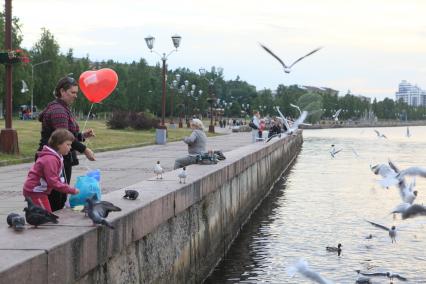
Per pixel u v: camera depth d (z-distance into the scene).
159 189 11.65
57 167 8.02
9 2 25.20
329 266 15.66
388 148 78.38
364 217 23.31
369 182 36.22
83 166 22.59
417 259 16.45
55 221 7.49
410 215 8.16
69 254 6.72
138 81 143.00
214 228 16.42
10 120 24.98
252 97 172.62
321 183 36.53
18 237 6.84
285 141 47.81
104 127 63.56
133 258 9.22
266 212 26.12
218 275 15.23
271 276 14.82
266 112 149.25
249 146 33.12
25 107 96.62
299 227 21.56
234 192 20.61
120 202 9.73
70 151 9.06
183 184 12.62
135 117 60.88
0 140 24.66
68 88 9.14
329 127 154.50
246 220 23.77
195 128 18.45
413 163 53.69
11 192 14.69
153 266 10.34
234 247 18.69
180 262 12.38
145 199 10.11
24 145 29.34
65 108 9.12
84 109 122.62
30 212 7.35
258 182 28.78
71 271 6.78
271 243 18.89
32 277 5.91
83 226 7.50
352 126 163.38
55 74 119.19
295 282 14.19
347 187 33.75
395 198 28.77
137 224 9.12
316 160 56.94
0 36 86.50
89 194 8.61
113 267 8.32
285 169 47.34
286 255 17.09
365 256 16.77
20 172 19.72
